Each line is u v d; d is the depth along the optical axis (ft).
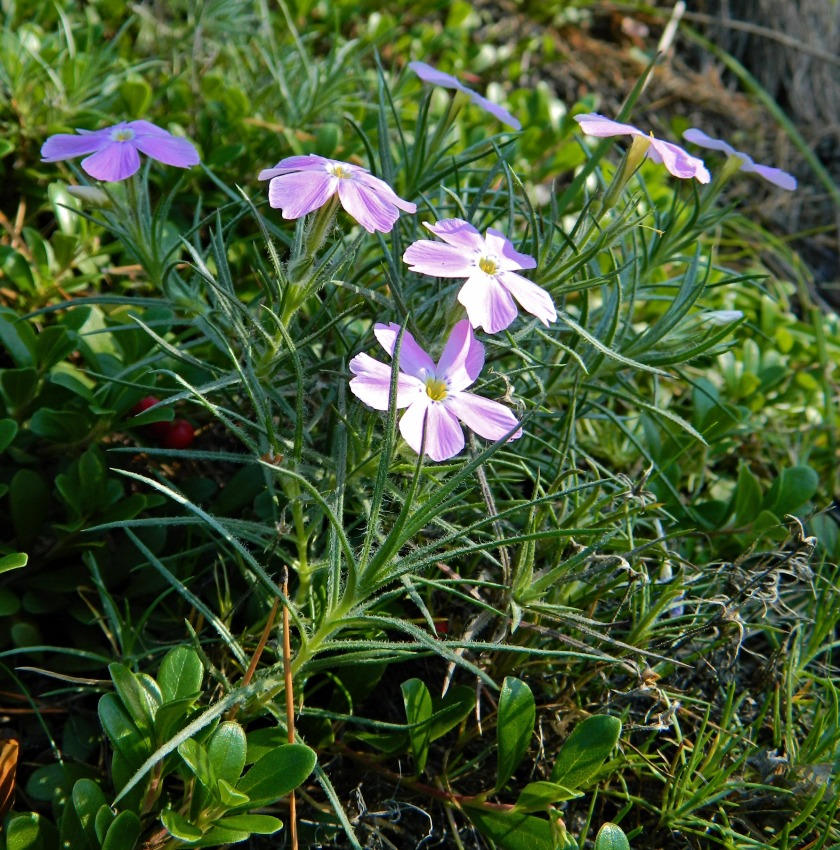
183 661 0.61
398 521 0.53
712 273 1.11
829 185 1.47
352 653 0.62
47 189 0.94
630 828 0.70
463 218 0.72
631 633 0.70
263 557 0.71
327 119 1.09
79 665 0.70
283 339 0.62
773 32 1.81
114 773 0.58
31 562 0.75
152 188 0.99
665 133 1.62
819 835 0.68
